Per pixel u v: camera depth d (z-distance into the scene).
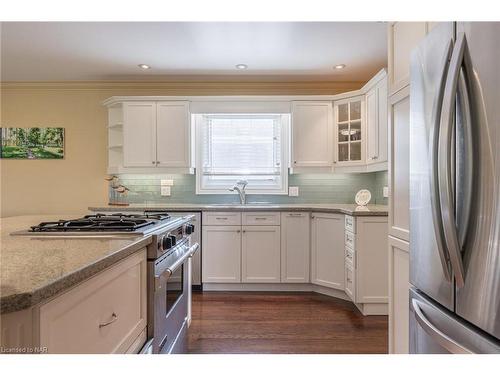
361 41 2.85
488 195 0.81
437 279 1.05
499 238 0.78
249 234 3.18
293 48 2.99
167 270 1.34
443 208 0.94
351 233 2.70
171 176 3.81
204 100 3.52
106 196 3.94
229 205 3.54
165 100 3.51
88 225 1.36
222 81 3.85
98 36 2.76
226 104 3.53
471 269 0.87
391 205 1.58
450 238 0.91
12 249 0.93
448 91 0.92
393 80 1.56
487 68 0.81
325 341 2.12
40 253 0.88
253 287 3.23
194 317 2.53
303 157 3.50
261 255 3.18
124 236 1.17
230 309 2.71
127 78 3.78
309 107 3.48
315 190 3.79
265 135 3.84
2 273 0.68
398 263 1.50
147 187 3.82
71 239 1.11
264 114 3.80
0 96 3.90
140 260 1.14
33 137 3.92
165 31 2.67
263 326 2.36
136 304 1.11
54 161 3.94
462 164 0.90
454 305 0.95
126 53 3.10
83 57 3.19
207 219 3.19
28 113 3.92
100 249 0.93
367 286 2.60
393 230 1.54
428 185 1.10
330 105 3.47
